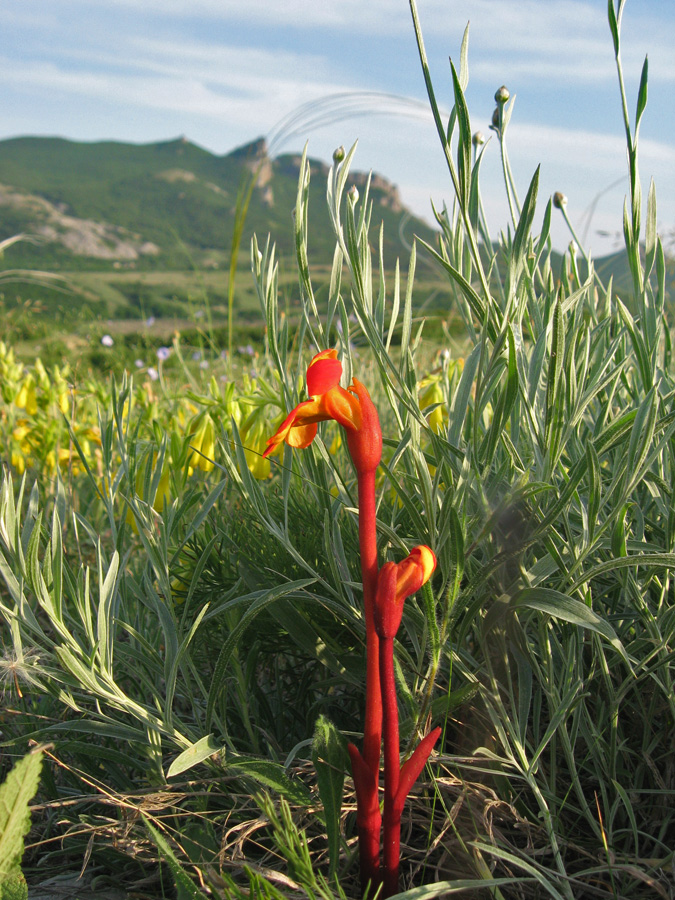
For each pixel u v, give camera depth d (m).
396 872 1.05
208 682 1.76
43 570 1.27
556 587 1.42
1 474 3.24
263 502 1.45
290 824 1.06
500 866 1.23
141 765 1.41
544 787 1.34
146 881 1.28
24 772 1.07
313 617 1.60
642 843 1.35
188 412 3.15
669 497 1.42
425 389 2.08
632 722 1.47
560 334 1.14
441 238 1.42
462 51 1.12
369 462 0.97
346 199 1.26
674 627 1.27
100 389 3.48
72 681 1.29
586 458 1.14
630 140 1.29
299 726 1.70
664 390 1.57
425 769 1.33
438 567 1.34
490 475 1.41
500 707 1.26
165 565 1.47
